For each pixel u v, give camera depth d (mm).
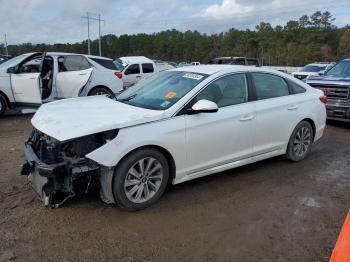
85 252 3445
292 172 5727
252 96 5297
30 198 4488
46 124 4180
